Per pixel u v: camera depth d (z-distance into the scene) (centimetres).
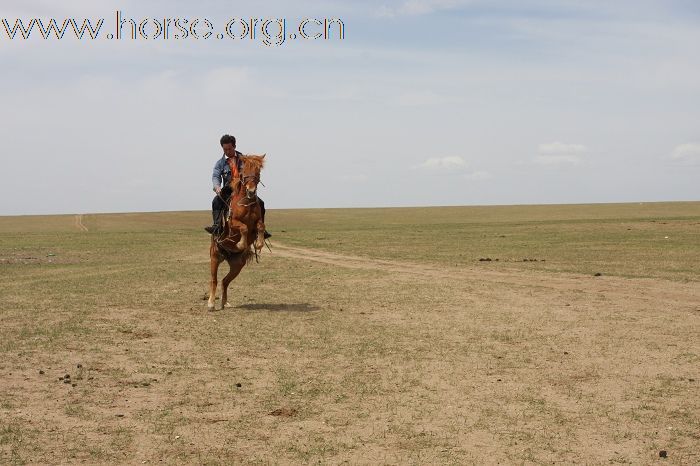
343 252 3731
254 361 1124
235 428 811
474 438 780
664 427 814
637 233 4909
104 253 3869
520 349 1205
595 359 1133
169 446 755
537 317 1521
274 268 2739
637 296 1833
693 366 1088
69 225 9656
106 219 11212
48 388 969
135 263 3095
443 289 2006
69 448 747
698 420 837
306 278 2348
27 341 1265
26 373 1045
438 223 8925
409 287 2062
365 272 2542
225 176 1598
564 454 736
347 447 753
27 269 2805
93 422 830
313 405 895
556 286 2061
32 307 1669
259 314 1574
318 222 10025
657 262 2753
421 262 2997
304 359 1138
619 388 970
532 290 1969
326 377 1026
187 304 1739
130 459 720
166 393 949
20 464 702
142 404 901
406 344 1246
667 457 727
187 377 1030
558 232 5378
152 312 1605
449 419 841
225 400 917
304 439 777
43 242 5141
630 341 1267
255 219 1546
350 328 1398
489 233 5597
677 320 1477
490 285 2095
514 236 5041
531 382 999
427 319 1502
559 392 951
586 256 3128
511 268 2648
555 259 3016
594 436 786
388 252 3662
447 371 1059
